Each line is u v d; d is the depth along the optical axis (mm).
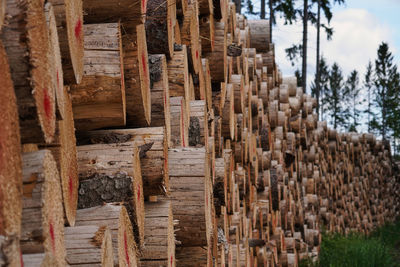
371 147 30453
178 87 5883
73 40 3111
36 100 2312
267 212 12523
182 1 6246
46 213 2277
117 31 3842
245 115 10758
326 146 23875
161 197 5031
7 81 2012
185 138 6004
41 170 2273
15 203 2025
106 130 4129
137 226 3744
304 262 17906
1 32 2256
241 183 9930
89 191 3561
